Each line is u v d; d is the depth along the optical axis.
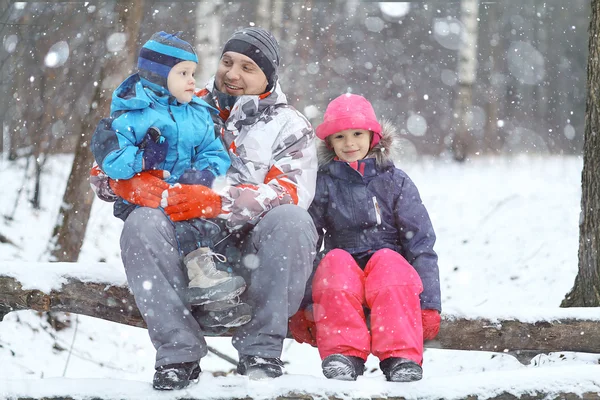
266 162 3.24
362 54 21.02
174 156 3.00
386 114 20.00
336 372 2.87
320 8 21.12
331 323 3.00
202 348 2.79
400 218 3.35
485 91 21.98
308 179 3.20
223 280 2.75
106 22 7.38
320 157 3.52
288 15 19.12
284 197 3.08
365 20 21.78
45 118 7.41
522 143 20.12
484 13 23.31
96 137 2.86
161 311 2.75
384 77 21.08
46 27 7.69
